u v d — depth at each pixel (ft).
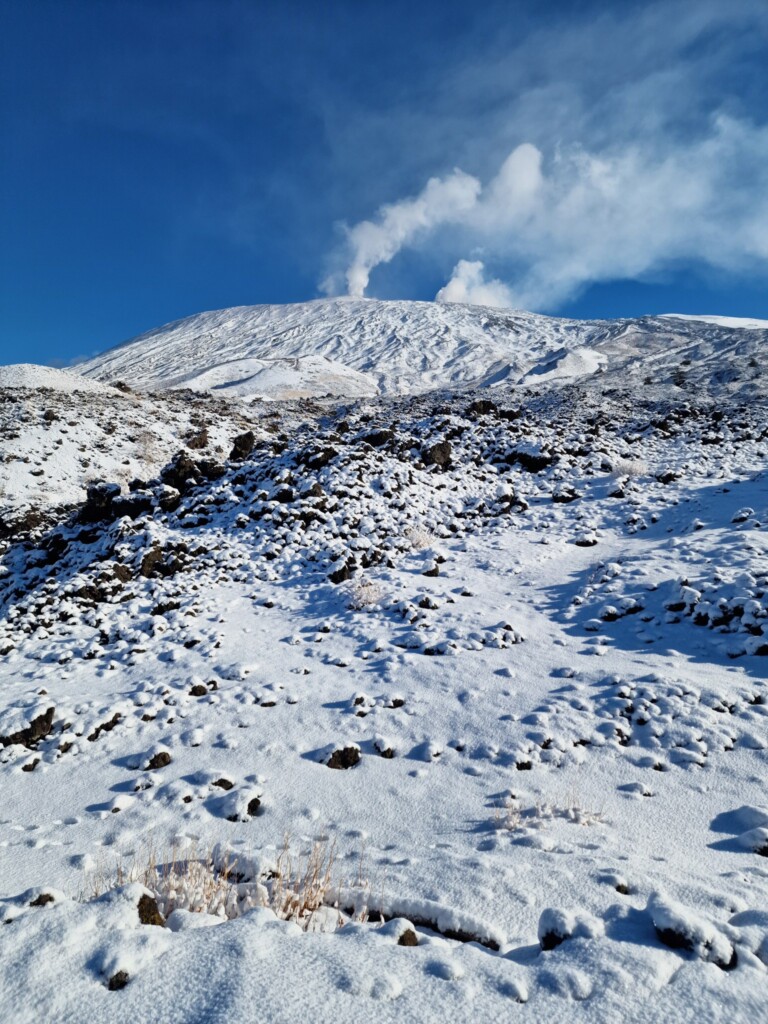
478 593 34.24
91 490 56.08
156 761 19.86
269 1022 6.59
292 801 17.17
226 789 18.11
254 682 25.67
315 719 22.22
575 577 35.22
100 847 15.26
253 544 43.83
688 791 16.34
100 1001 7.08
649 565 33.81
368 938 8.62
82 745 21.48
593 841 13.99
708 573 30.45
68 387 124.77
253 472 56.80
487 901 11.14
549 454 60.18
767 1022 6.83
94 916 8.77
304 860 13.80
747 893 11.25
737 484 47.93
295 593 36.68
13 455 77.92
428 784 17.79
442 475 56.29
